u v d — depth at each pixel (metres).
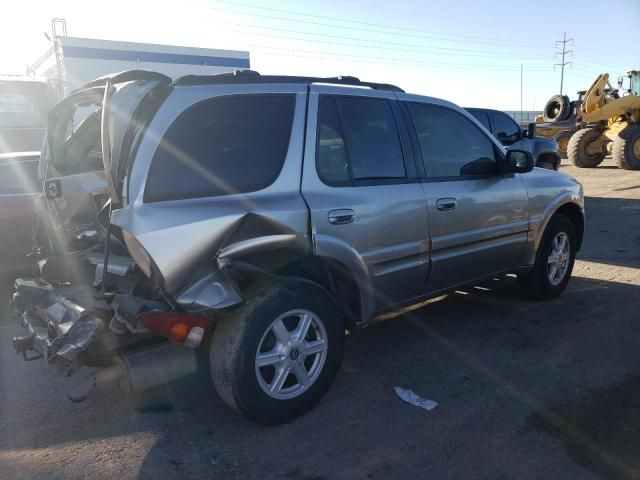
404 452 3.01
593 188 13.92
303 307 3.27
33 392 3.81
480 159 4.55
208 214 2.97
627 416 3.30
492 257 4.59
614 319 4.84
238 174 3.22
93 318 3.09
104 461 3.01
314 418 3.37
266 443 3.13
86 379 3.15
